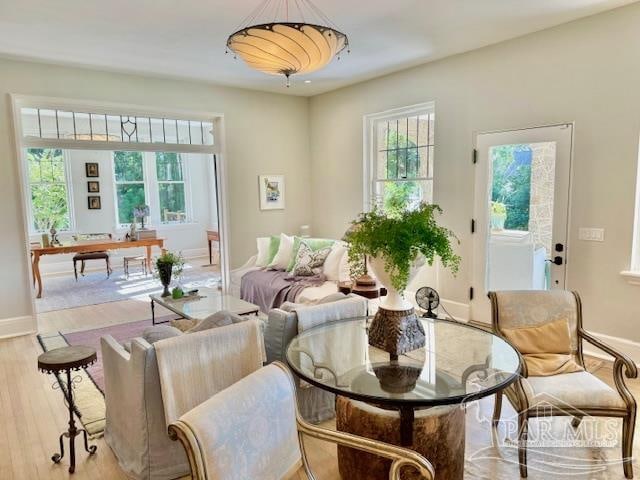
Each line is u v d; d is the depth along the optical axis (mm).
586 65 3717
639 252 3635
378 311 2324
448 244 2209
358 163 6012
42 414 3027
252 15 3502
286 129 6555
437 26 3818
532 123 4105
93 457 2541
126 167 8867
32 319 4793
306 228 6707
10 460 2521
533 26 3863
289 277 5145
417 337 2320
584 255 3852
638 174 3527
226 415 1368
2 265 4602
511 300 2730
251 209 6312
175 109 5570
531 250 4219
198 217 9898
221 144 5973
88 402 3188
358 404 2146
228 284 6168
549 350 2586
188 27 3734
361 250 2195
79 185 8305
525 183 4219
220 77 5445
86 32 3822
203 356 2250
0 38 3941
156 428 2248
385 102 5523
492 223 4527
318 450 2611
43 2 3197
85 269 8500
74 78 4887
